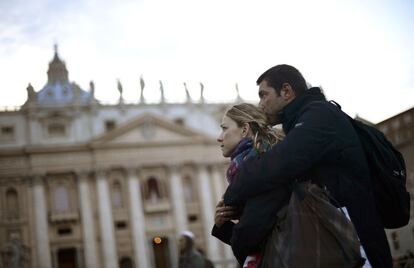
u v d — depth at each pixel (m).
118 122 78.75
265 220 3.33
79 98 77.69
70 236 73.31
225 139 4.05
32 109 75.19
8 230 71.62
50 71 83.88
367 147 3.63
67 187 75.00
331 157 3.40
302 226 3.19
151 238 75.12
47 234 72.19
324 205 3.18
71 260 74.00
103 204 74.12
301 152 3.29
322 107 3.54
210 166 79.62
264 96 3.96
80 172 74.81
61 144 74.94
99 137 75.44
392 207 3.64
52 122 76.00
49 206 73.56
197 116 82.25
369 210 3.34
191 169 79.50
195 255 11.52
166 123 78.00
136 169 76.31
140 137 77.19
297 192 3.29
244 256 3.48
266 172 3.30
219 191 78.94
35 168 73.69
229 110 4.12
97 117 77.94
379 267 3.29
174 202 76.56
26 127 75.12
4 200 72.44
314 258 3.10
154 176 77.69
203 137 79.31
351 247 3.07
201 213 77.81
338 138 3.38
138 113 79.75
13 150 73.19
